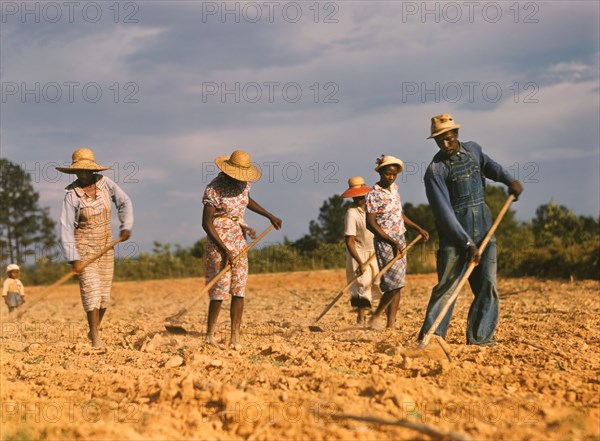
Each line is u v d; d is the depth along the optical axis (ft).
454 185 65.46
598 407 44.32
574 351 64.28
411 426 38.83
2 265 235.81
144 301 181.27
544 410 43.27
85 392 52.39
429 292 155.22
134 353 69.62
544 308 107.45
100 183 72.64
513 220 298.35
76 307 164.96
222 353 68.54
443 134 64.80
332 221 380.58
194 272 283.18
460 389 48.85
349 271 93.30
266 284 209.97
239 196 74.64
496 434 40.04
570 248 183.11
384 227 80.89
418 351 60.23
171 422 43.11
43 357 67.97
